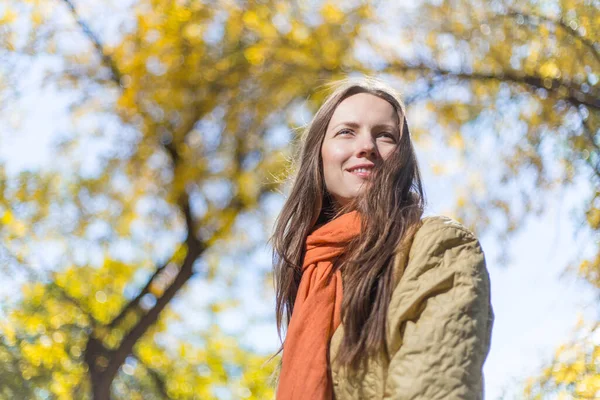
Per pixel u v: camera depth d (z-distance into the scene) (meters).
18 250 12.20
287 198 2.13
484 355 1.68
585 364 5.43
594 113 6.88
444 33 7.23
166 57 10.31
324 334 1.82
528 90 7.00
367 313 1.79
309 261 1.93
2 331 11.62
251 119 9.66
